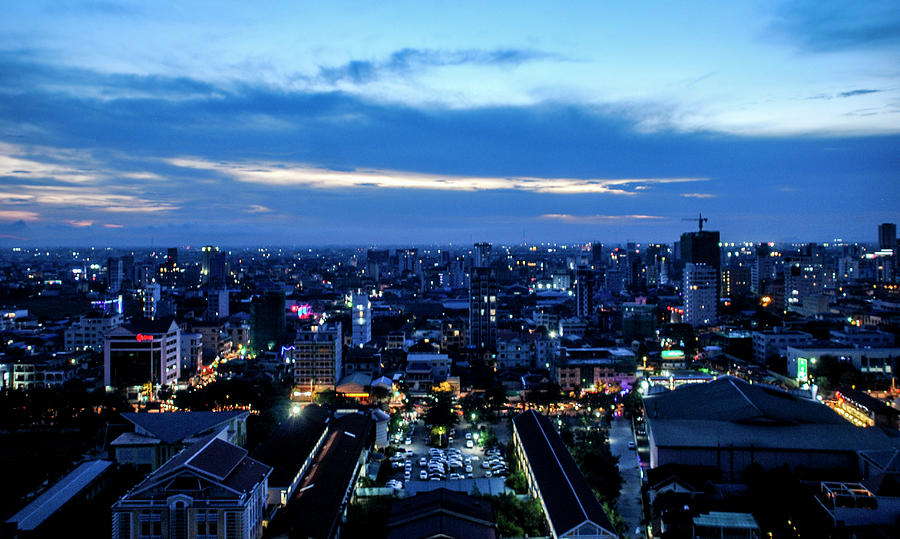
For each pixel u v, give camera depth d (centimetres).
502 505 15862
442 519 13838
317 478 17238
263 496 14650
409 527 14125
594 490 17225
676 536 14588
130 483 18162
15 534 15000
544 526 15325
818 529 14500
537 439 19762
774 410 19912
